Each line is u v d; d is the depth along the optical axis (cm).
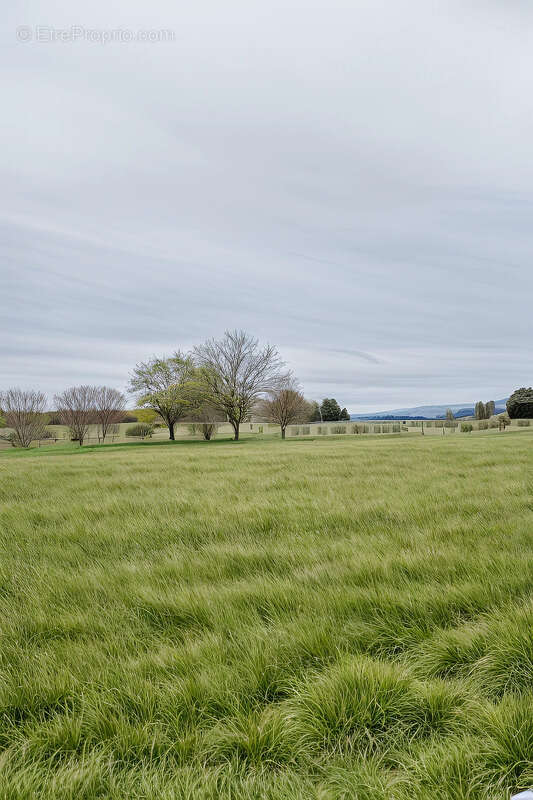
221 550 470
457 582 356
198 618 321
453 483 870
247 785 178
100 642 286
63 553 486
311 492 822
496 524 536
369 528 547
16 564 452
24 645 293
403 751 199
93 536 555
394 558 414
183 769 187
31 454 3416
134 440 6022
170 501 748
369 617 312
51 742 207
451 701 220
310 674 249
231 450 2181
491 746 192
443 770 180
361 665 240
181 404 5509
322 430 6128
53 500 812
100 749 202
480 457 1332
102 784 184
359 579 376
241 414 5281
